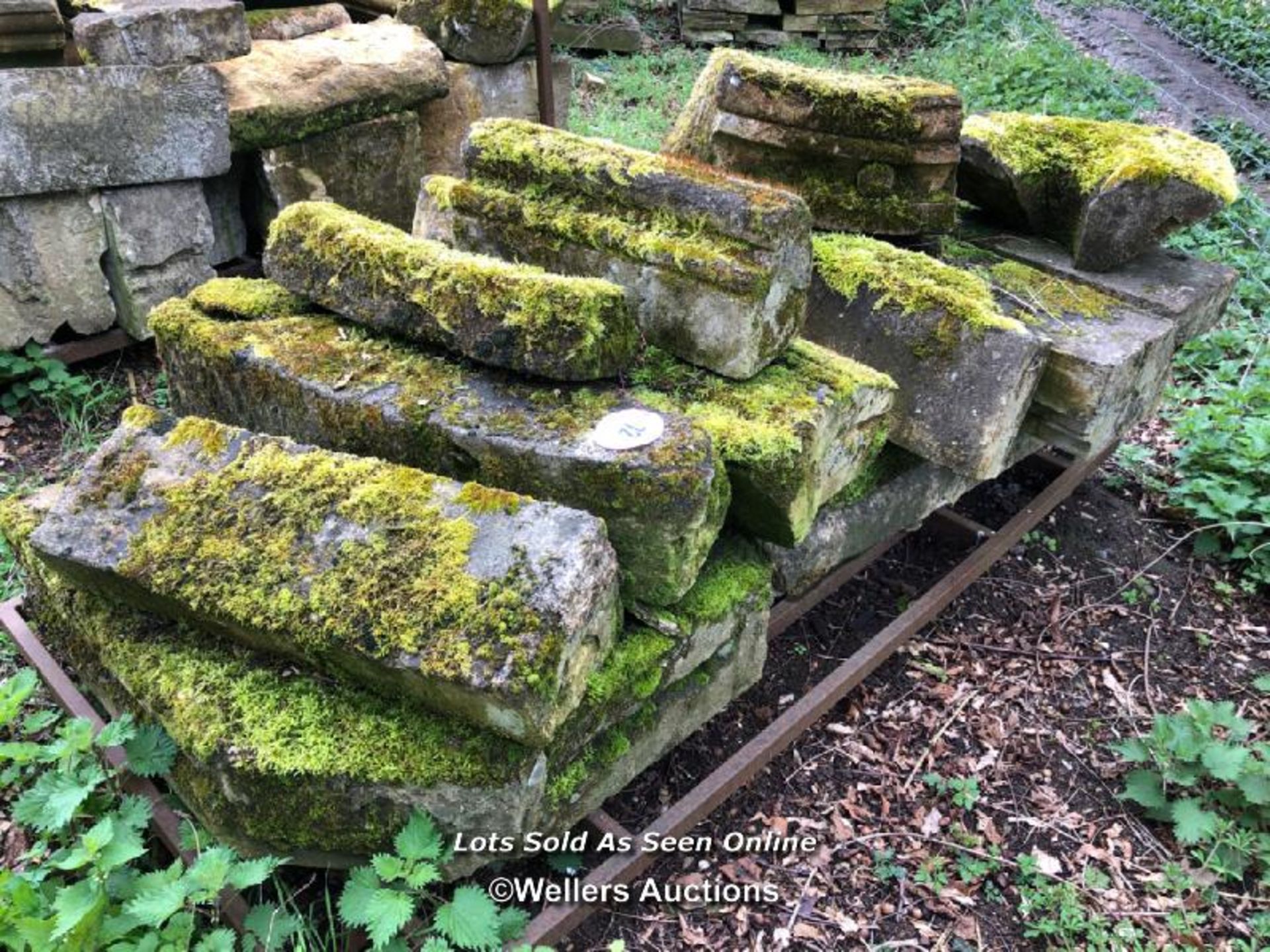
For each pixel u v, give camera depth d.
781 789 2.81
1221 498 3.87
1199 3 9.48
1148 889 2.66
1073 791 2.94
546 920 2.25
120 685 2.46
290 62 4.45
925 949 2.46
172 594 2.18
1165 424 4.61
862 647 3.09
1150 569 3.83
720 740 2.88
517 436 2.29
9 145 3.65
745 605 2.58
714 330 2.55
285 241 2.88
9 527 2.74
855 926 2.50
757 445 2.36
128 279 4.11
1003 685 3.25
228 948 2.02
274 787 2.06
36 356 4.02
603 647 2.16
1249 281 5.44
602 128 6.55
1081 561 3.82
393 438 2.45
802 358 2.70
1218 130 7.25
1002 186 3.87
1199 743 2.88
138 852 2.13
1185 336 3.66
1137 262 3.84
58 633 2.71
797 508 2.49
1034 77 8.09
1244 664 3.46
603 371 2.47
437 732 2.07
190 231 4.23
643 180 2.64
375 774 2.03
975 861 2.69
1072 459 4.07
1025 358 2.90
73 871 2.37
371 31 4.84
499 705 1.91
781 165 3.50
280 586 2.11
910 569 3.60
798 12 9.09
